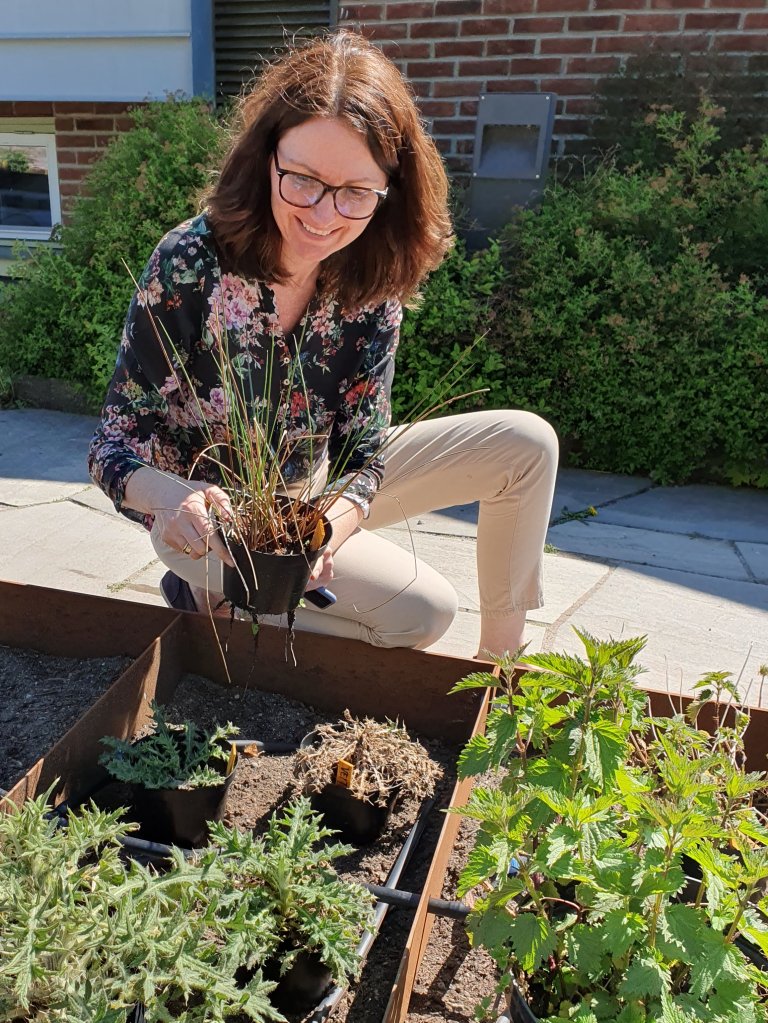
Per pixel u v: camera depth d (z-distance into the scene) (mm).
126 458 1647
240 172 1563
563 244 4211
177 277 1640
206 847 1452
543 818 1098
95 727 1543
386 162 1510
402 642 2025
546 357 4188
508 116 4371
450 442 2129
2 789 1517
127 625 1923
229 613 2064
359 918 1221
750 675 2463
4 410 4867
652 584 3076
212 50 5043
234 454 1771
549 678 1202
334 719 1848
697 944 967
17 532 3287
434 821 1573
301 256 1602
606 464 4340
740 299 4027
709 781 1265
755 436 4047
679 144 4152
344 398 1954
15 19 5117
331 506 1650
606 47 4484
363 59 1515
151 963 1024
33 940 979
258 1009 1044
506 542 2172
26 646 2002
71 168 5535
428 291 4191
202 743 1535
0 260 5844
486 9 4582
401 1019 1160
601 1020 987
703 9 4340
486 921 1042
